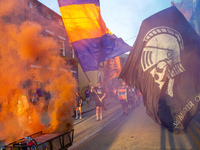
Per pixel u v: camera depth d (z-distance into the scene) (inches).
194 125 218.2
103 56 261.1
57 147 118.1
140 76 215.6
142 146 162.9
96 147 167.2
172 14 207.2
